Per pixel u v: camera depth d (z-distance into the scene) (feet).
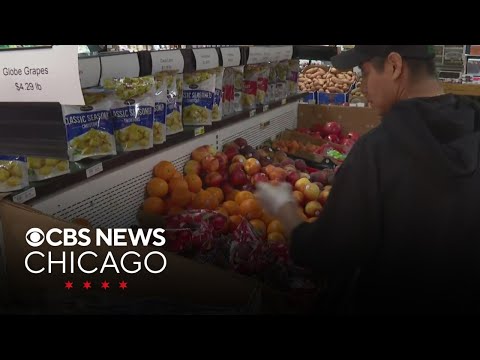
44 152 3.34
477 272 3.95
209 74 8.25
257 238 6.22
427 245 3.85
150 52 6.79
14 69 3.22
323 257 3.95
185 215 6.46
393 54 3.96
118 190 6.67
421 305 4.06
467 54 21.44
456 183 3.67
